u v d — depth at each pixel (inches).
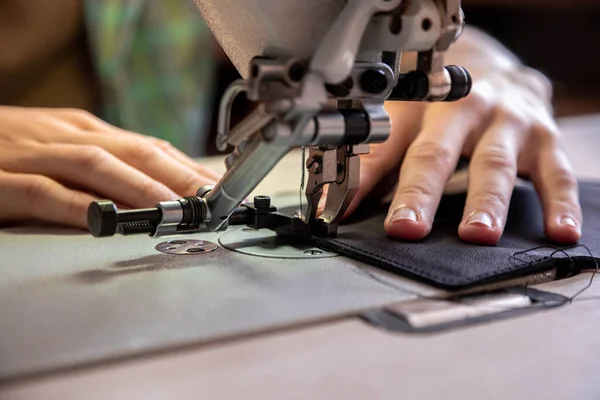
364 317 19.2
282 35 22.5
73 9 69.5
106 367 16.1
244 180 22.7
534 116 35.6
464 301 20.8
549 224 27.1
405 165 30.0
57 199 29.0
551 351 17.3
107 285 21.4
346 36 19.9
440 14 21.6
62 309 19.4
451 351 17.2
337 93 21.3
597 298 21.5
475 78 43.4
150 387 15.1
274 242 26.7
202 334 17.7
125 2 67.2
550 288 22.5
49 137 34.4
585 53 117.5
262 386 15.2
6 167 31.4
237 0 22.6
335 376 15.7
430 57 22.3
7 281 21.7
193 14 75.0
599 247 25.9
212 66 82.7
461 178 34.4
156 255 24.8
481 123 33.9
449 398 14.9
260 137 21.1
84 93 73.2
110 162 30.1
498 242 26.1
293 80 20.2
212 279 22.1
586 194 35.0
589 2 108.6
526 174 33.0
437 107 34.2
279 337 18.0
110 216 22.3
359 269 23.5
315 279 22.3
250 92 20.2
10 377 15.4
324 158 25.6
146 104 74.4
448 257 23.9
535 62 117.5
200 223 24.0
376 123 21.6
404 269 22.6
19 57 68.6
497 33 115.2
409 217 26.1
